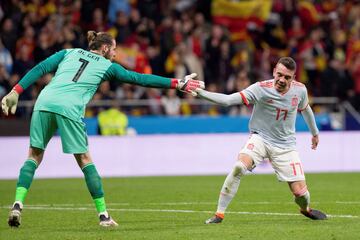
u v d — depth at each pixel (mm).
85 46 64875
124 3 72250
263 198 40906
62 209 36375
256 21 73062
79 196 43406
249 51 71062
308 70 70938
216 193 44406
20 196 28078
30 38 64438
